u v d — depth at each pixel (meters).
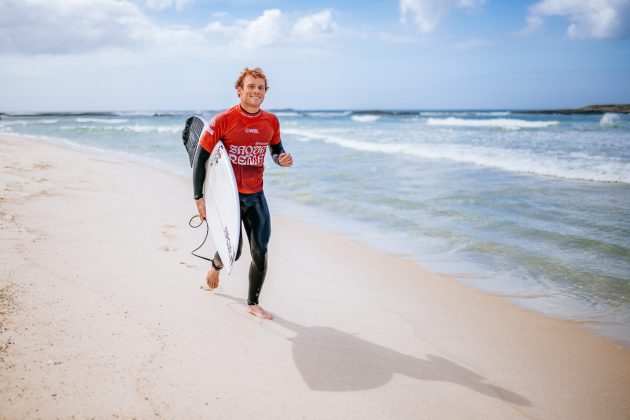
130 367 2.41
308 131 27.19
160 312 3.09
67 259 3.83
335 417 2.18
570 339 3.08
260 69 2.87
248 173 3.08
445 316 3.39
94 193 6.71
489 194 7.85
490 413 2.28
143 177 8.86
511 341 3.04
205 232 5.10
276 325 3.10
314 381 2.46
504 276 4.26
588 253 4.84
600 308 3.59
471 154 13.20
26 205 5.43
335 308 3.46
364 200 7.52
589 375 2.65
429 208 6.91
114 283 3.46
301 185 8.88
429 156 13.30
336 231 5.76
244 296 3.54
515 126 29.25
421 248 5.07
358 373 2.57
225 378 2.42
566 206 6.89
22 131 26.61
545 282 4.12
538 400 2.40
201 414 2.11
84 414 2.01
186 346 2.70
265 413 2.17
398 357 2.77
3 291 3.07
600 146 14.91
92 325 2.80
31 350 2.44
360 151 14.97
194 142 3.52
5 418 1.91
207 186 3.37
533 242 5.23
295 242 5.27
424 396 2.39
